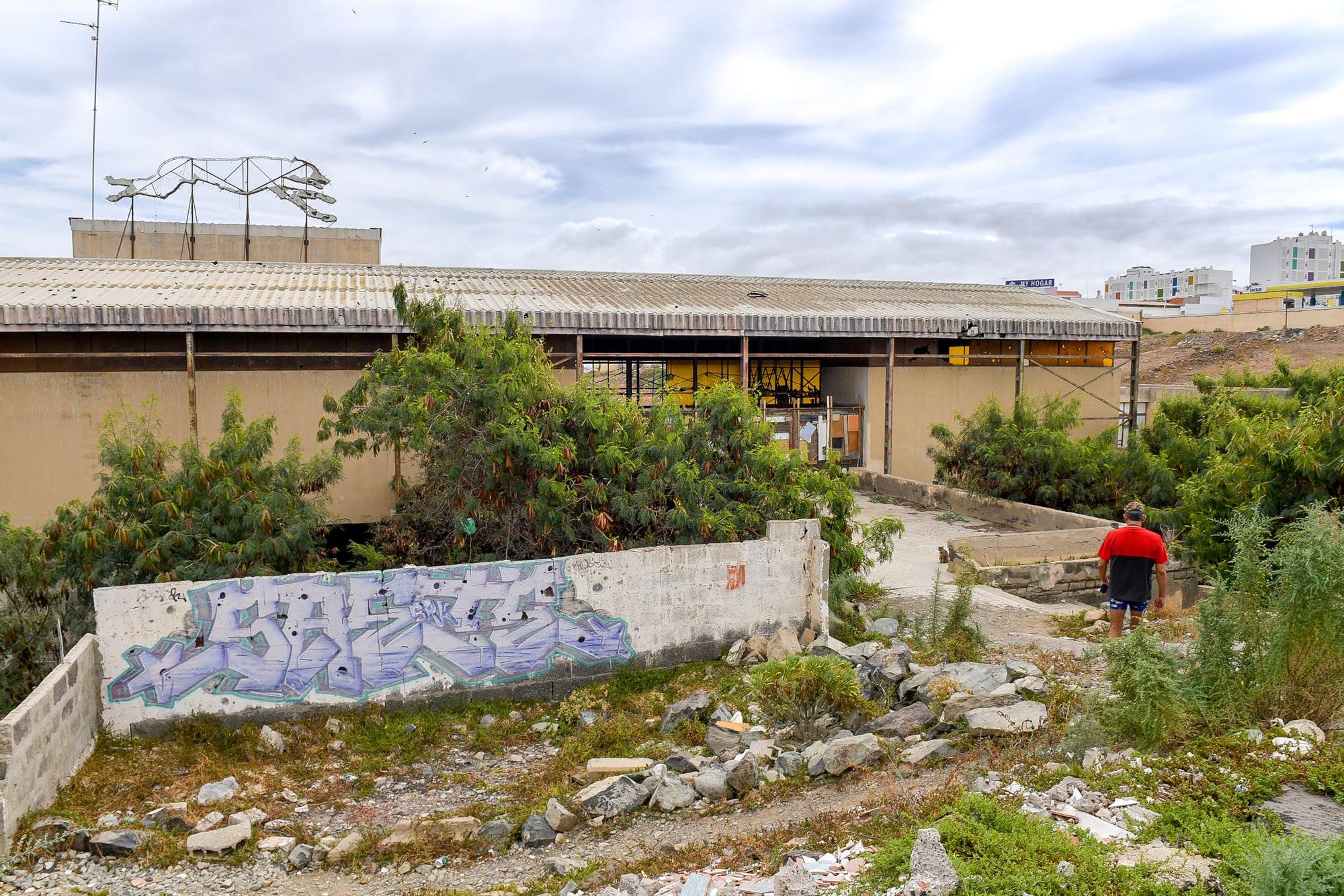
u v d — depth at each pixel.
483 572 9.32
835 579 11.62
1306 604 6.68
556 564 9.58
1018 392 23.27
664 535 11.12
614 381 27.30
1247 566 7.12
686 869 5.71
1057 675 8.68
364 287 18.30
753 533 11.23
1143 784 5.66
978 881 4.42
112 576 9.30
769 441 12.09
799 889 4.70
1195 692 6.71
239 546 9.37
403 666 9.12
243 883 6.16
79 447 14.93
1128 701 6.46
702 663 10.27
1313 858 4.09
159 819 6.86
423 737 8.67
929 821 5.45
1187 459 18.20
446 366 10.76
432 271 21.98
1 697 8.53
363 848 6.55
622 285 22.45
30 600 9.10
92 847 6.41
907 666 8.99
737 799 6.95
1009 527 18.03
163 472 9.82
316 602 8.82
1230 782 5.53
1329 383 20.61
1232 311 62.03
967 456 19.69
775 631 10.67
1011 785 5.94
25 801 6.58
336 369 16.14
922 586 13.52
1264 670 6.80
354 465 15.92
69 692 7.48
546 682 9.62
